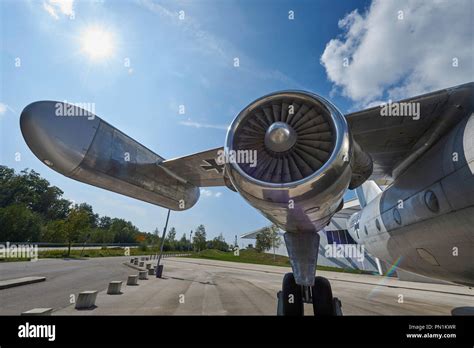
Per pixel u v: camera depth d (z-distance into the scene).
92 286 10.05
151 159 5.19
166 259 37.06
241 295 9.19
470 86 3.29
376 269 23.80
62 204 69.88
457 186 3.39
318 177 2.52
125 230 68.06
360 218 8.03
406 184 4.86
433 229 4.11
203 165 5.39
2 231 31.47
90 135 3.96
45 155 3.75
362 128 3.95
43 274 12.84
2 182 61.69
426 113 3.60
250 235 52.75
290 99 3.08
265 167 2.91
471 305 8.57
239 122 3.15
